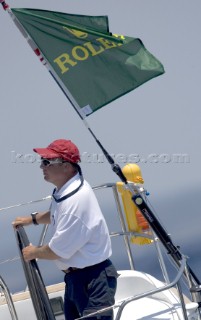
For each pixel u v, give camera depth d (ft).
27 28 63.21
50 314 52.37
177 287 54.65
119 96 62.90
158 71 63.16
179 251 62.28
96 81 63.00
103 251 54.70
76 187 54.24
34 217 58.08
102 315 53.83
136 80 62.95
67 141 55.47
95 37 63.67
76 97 62.80
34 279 53.26
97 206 54.80
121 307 52.11
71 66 63.00
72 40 63.31
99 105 62.69
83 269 54.65
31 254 53.93
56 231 53.93
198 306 60.54
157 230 62.28
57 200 54.39
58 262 55.31
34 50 63.46
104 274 54.60
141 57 63.62
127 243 72.02
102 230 54.60
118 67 63.21
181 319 59.72
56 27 63.26
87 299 54.65
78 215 53.52
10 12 63.21
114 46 63.57
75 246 53.72
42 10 63.62
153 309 63.10
